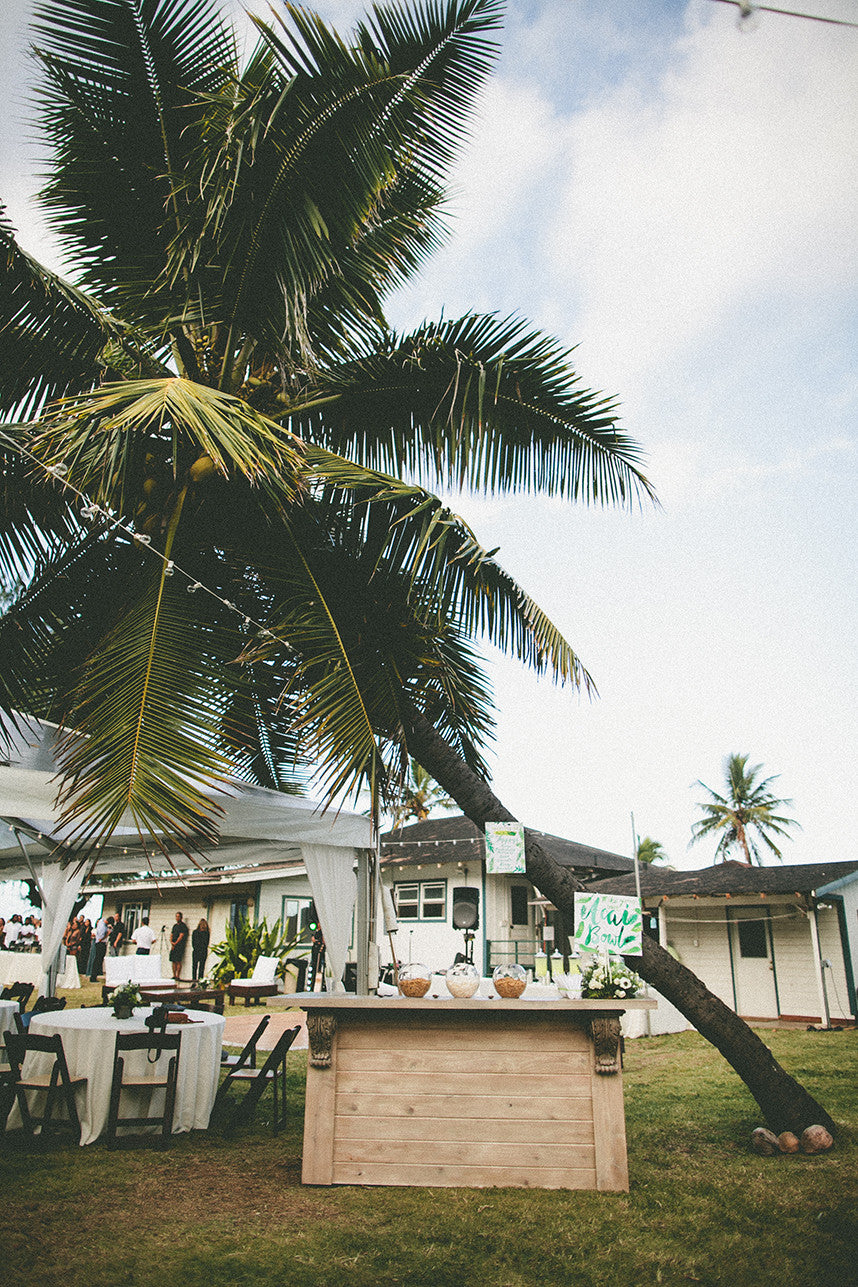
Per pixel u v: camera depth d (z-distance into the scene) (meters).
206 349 6.73
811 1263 3.92
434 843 23.14
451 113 6.17
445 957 21.44
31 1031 6.60
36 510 6.43
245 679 5.77
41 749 6.09
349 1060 5.33
